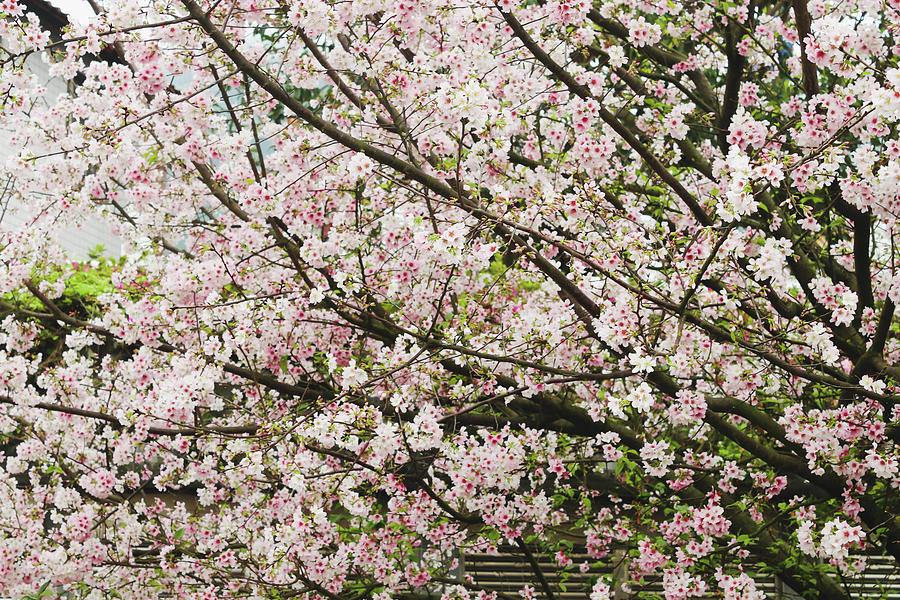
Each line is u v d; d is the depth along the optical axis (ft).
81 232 31.91
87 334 17.75
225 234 17.78
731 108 17.35
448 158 14.08
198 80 16.30
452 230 10.94
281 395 18.19
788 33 16.51
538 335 13.65
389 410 14.82
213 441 16.76
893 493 15.74
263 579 15.87
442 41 14.62
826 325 14.52
